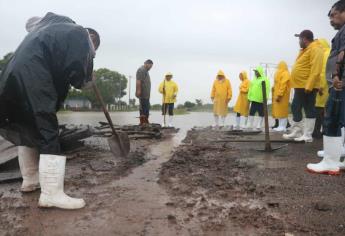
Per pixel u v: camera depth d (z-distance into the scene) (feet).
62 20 13.51
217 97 48.93
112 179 16.93
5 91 12.66
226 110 49.24
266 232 10.73
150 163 20.74
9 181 16.26
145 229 11.00
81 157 22.33
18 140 13.85
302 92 28.09
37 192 14.66
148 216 12.04
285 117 39.42
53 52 12.75
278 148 25.38
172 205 13.10
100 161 20.94
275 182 16.22
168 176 17.38
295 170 18.56
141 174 17.95
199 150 25.03
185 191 14.75
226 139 31.68
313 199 13.73
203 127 48.49
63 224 11.42
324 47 29.07
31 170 14.60
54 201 12.65
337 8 17.67
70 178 17.03
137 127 36.50
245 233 10.66
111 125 19.38
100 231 10.89
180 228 11.05
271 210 12.55
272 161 21.03
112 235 10.62
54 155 12.63
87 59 13.11
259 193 14.46
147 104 41.98
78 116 98.12
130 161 20.99
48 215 12.17
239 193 14.55
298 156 22.62
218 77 49.03
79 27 13.08
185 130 43.70
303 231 10.78
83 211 12.53
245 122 47.88
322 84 26.66
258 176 17.35
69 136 23.61
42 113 12.44
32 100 12.39
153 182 16.35
